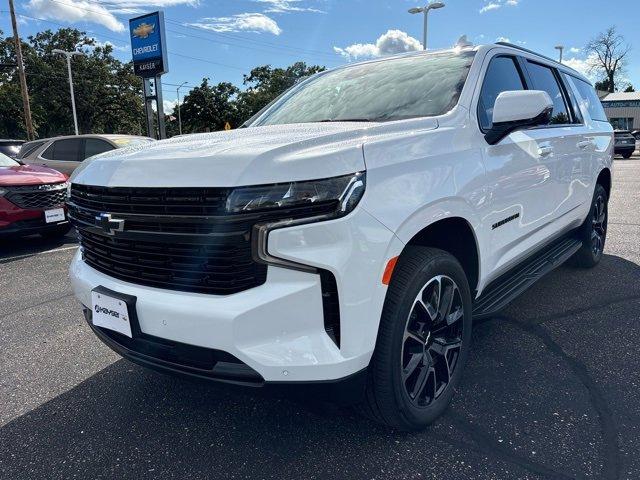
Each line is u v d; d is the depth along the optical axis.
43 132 54.53
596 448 2.18
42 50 53.59
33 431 2.47
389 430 2.36
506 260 2.99
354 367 1.90
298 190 1.77
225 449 2.28
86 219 2.28
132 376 3.02
